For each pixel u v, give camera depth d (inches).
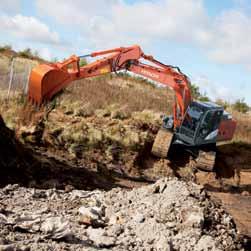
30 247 241.1
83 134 765.3
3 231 259.9
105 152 760.3
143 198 377.1
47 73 681.0
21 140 700.0
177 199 358.3
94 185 582.6
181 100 812.0
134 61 791.7
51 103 773.3
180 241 307.0
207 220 343.6
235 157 877.8
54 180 542.6
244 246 353.7
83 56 738.2
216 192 724.0
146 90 1434.5
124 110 934.4
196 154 830.5
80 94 1028.5
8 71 1074.7
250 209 613.9
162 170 776.3
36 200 368.5
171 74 808.9
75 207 361.7
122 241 295.4
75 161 691.4
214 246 304.3
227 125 840.9
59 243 263.0
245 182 805.2
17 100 811.4
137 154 776.3
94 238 290.0
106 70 764.6
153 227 317.4
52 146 726.5
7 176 502.6
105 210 362.0
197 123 805.9
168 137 792.9
